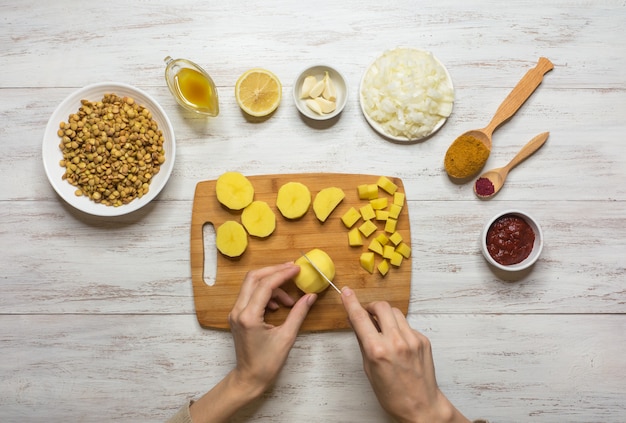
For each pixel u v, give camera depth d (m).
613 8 1.67
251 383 1.42
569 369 1.65
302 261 1.53
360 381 1.64
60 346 1.66
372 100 1.60
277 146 1.65
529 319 1.65
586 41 1.67
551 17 1.67
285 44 1.66
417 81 1.56
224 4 1.66
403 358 1.25
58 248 1.65
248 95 1.60
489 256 1.56
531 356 1.65
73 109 1.59
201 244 1.61
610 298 1.65
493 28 1.67
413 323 1.65
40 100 1.66
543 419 1.64
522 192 1.65
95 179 1.56
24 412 1.65
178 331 1.65
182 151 1.65
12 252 1.65
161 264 1.65
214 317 1.61
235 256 1.59
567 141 1.66
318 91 1.60
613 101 1.67
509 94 1.64
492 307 1.65
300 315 1.41
